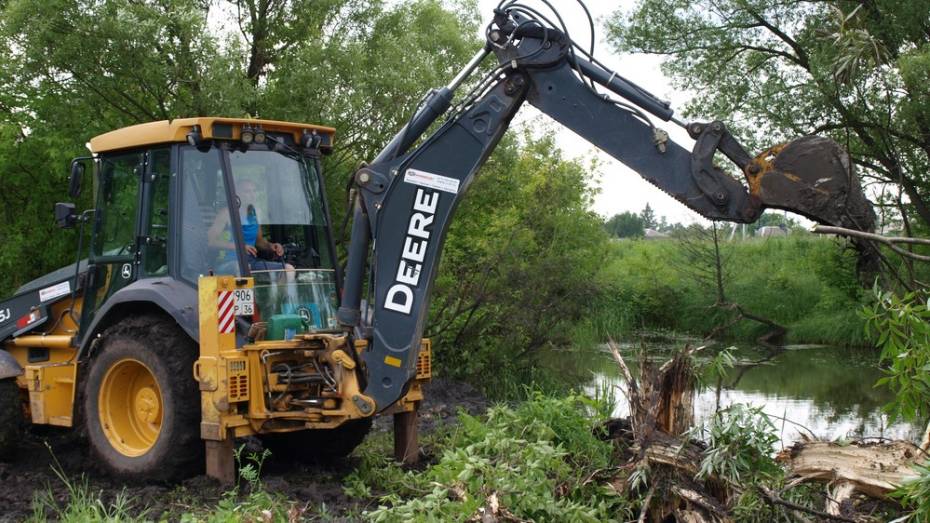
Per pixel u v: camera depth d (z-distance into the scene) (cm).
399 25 1465
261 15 1391
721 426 577
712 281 2047
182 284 725
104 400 735
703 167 610
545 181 1568
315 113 1319
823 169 572
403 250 683
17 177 1259
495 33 664
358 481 673
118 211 793
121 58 1205
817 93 1470
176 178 739
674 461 578
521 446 635
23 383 811
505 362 1356
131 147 775
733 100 1684
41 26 1171
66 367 789
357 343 700
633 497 596
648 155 627
